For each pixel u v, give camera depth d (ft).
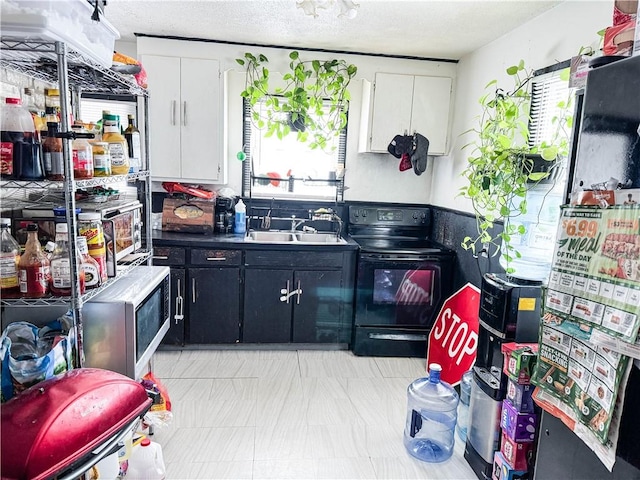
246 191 11.91
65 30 4.24
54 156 4.66
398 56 10.91
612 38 4.01
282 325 10.44
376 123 10.97
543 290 4.37
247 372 9.44
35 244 4.68
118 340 5.36
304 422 7.64
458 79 10.98
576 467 4.14
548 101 7.66
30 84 5.84
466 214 9.92
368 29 9.04
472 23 8.36
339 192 12.08
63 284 4.69
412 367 10.03
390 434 7.41
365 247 10.39
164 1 7.94
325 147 11.84
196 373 9.30
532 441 5.58
